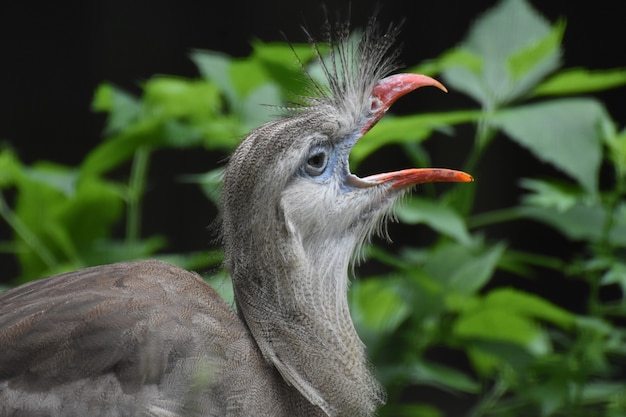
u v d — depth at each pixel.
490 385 12.81
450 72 10.66
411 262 10.80
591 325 9.89
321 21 17.88
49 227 11.42
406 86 8.20
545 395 10.07
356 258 8.19
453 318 10.48
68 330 6.90
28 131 18.09
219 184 8.63
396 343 10.33
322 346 7.70
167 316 7.12
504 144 17.66
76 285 7.30
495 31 10.91
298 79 10.29
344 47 8.60
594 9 17.62
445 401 16.23
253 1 17.98
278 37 17.94
